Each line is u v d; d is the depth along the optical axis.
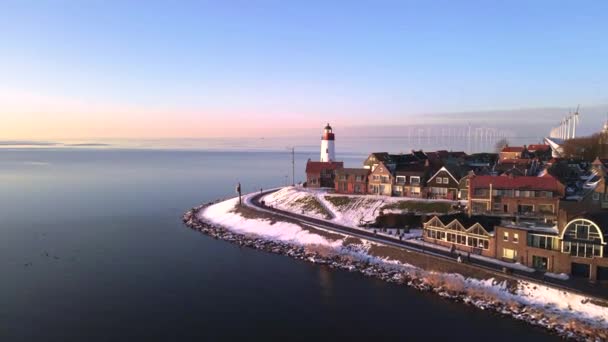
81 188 171.12
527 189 83.56
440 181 102.12
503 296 56.78
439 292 60.72
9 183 186.88
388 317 53.94
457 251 71.69
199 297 60.00
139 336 48.88
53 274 68.38
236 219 107.38
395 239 79.88
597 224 57.44
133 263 74.75
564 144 160.50
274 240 89.25
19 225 102.81
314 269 72.19
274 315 54.56
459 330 50.31
